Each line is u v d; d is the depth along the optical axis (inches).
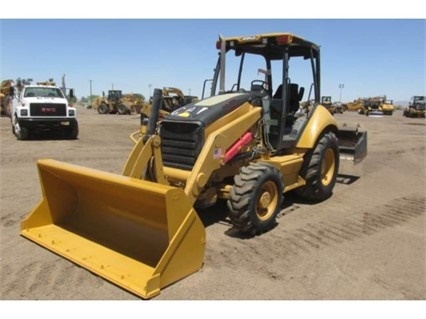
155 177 184.7
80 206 203.8
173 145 201.3
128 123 945.5
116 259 165.5
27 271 160.6
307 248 189.6
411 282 159.6
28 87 602.9
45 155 434.9
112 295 144.5
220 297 144.7
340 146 333.4
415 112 1562.5
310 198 271.4
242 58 266.2
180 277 154.6
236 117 210.1
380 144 609.6
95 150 482.6
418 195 294.7
